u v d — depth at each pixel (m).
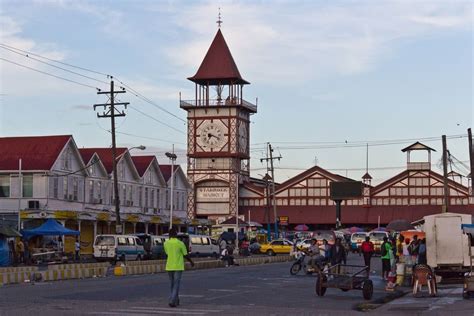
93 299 24.47
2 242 47.44
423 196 108.94
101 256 54.88
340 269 27.67
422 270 27.75
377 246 72.44
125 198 77.94
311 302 25.14
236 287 31.36
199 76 106.00
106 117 55.75
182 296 26.23
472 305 23.80
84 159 71.75
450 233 34.75
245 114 110.81
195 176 108.31
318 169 111.06
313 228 112.25
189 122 108.56
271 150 95.94
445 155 58.59
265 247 78.69
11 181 63.88
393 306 24.00
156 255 57.31
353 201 110.56
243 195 112.25
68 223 66.12
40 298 24.52
